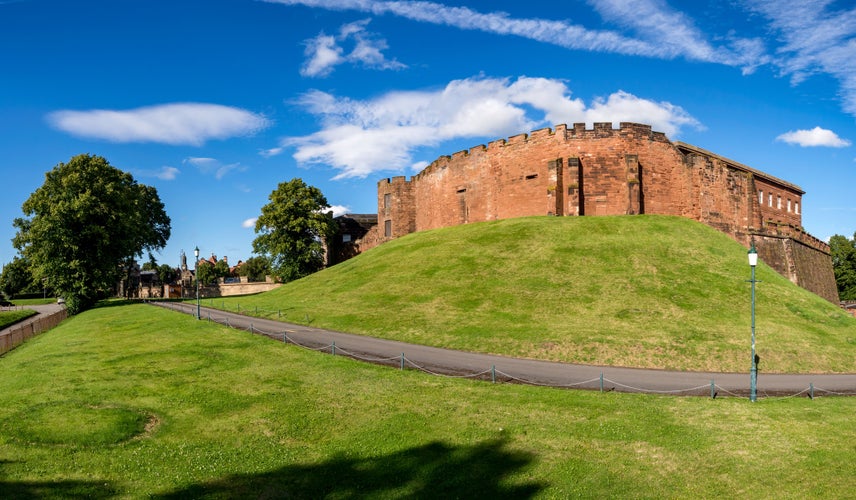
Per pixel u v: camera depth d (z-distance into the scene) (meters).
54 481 12.38
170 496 12.09
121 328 36.22
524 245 46.12
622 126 51.50
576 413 17.59
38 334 41.84
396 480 13.12
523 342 28.61
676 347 27.55
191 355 25.36
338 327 34.53
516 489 12.76
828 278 67.88
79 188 54.94
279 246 76.06
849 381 24.06
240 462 13.89
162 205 81.62
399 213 78.31
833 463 14.02
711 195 53.56
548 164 52.09
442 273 43.44
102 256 55.44
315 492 12.56
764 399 19.84
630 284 37.06
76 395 18.62
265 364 23.66
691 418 17.30
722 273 39.00
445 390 19.97
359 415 17.23
